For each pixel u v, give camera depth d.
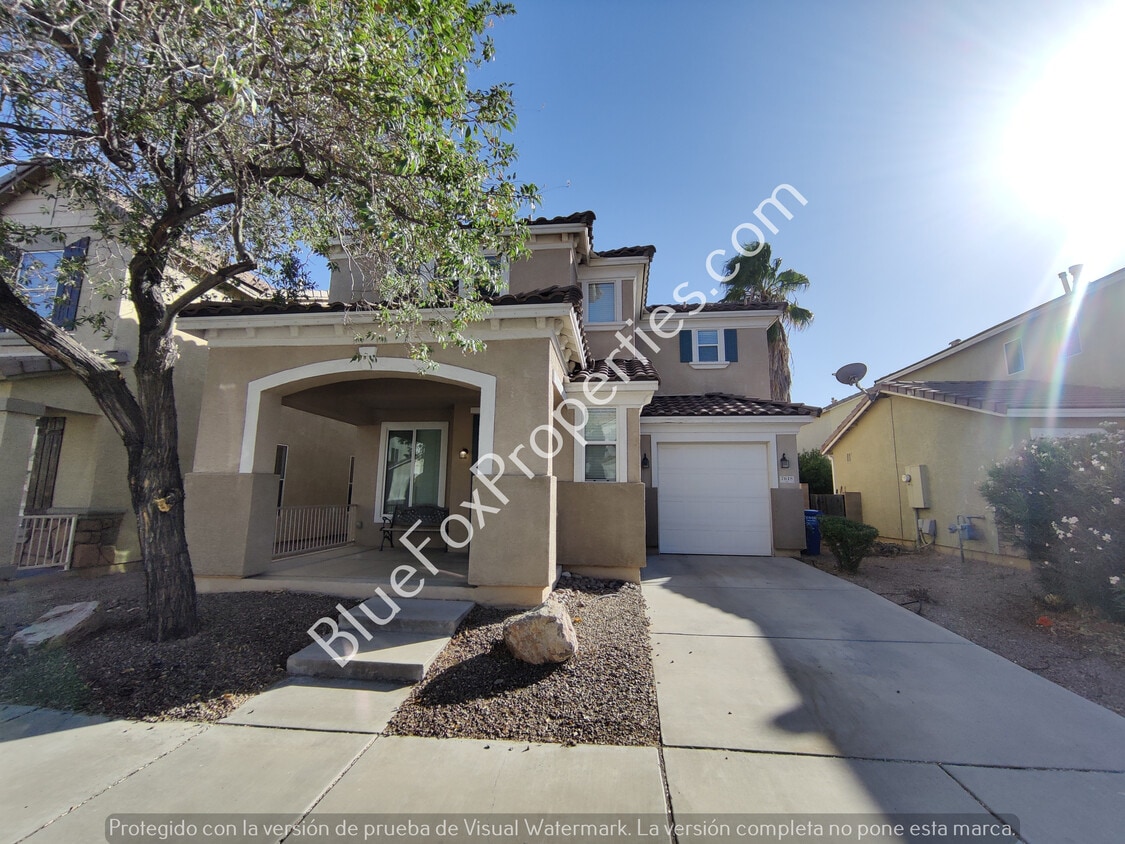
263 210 6.78
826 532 10.71
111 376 5.67
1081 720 4.16
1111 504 6.20
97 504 9.52
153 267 5.93
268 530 8.00
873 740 3.87
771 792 3.24
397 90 4.69
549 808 3.10
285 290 8.14
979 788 3.27
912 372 18.14
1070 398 11.19
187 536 7.55
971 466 11.74
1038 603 7.14
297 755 3.70
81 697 4.48
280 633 5.81
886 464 15.48
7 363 8.71
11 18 4.14
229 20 4.06
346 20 4.48
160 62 4.49
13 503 8.37
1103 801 3.13
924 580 9.38
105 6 4.10
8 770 3.50
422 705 4.43
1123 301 12.33
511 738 3.92
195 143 5.57
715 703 4.46
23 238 7.17
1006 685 4.82
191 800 3.18
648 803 3.14
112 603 6.94
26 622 6.43
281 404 8.34
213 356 8.04
